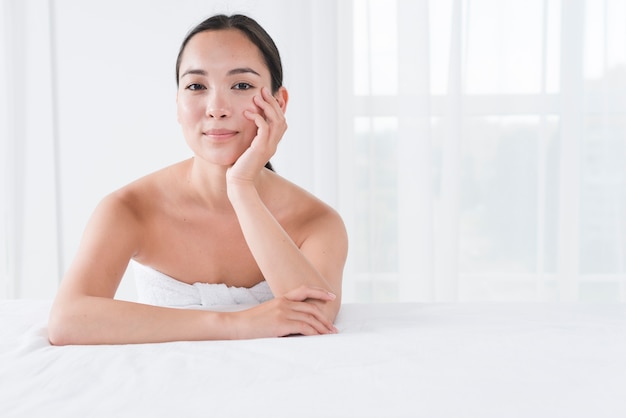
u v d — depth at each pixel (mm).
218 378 787
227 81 1209
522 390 747
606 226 2650
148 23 2619
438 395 730
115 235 1227
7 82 2609
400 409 694
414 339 957
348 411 689
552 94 2613
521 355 875
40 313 1222
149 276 1359
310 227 1347
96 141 2656
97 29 2623
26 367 839
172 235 1325
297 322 1038
